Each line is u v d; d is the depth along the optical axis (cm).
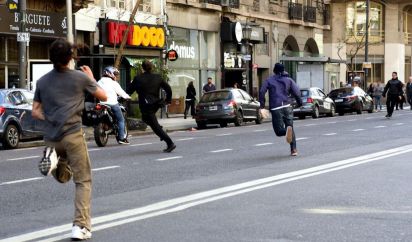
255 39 4488
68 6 2627
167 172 1336
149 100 1706
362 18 6656
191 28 4066
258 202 973
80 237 748
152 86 1711
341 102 4150
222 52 4391
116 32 3322
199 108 3080
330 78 5859
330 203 957
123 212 917
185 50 4034
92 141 2248
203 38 4225
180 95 3984
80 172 763
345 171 1298
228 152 1727
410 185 1116
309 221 838
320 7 5812
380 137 2123
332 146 1834
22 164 1528
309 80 5484
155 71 3306
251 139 2152
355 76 6153
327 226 808
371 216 864
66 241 751
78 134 762
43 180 1248
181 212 909
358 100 4175
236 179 1218
